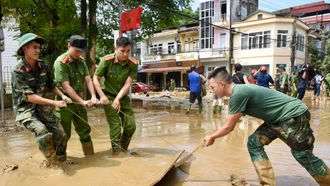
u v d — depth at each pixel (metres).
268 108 2.87
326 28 37.88
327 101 15.05
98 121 8.32
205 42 30.39
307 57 30.77
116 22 13.39
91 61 12.06
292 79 10.94
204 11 30.12
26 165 3.70
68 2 11.55
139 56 37.69
